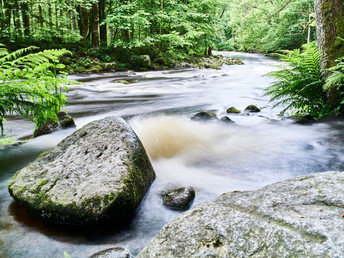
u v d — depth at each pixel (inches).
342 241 40.2
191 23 762.8
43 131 178.1
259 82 461.7
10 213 89.6
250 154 149.9
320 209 49.9
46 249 73.4
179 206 95.3
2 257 69.8
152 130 196.5
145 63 652.1
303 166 128.6
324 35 182.9
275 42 1016.9
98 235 80.1
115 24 614.5
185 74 583.5
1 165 127.6
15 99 143.1
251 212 54.1
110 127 115.0
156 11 674.2
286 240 43.8
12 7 604.4
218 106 292.8
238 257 43.8
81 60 562.9
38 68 157.1
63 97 169.6
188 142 173.9
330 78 163.2
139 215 91.2
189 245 48.9
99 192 84.5
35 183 93.3
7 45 518.0
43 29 659.4
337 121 180.9
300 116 195.0
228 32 1835.6
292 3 818.2
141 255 51.6
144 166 108.0
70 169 97.0
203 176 125.3
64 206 83.0
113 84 436.1
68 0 627.2
